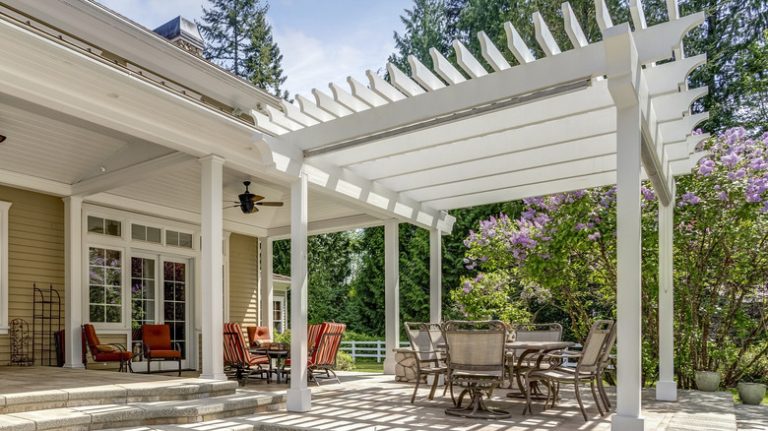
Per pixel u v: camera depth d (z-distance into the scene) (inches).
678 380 358.9
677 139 235.6
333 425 200.5
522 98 190.5
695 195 330.6
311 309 962.1
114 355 332.8
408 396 283.3
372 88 199.8
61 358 339.3
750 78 641.6
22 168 313.9
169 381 249.1
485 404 252.8
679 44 163.2
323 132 238.2
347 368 499.5
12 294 332.5
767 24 658.8
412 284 810.2
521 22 751.7
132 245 387.9
